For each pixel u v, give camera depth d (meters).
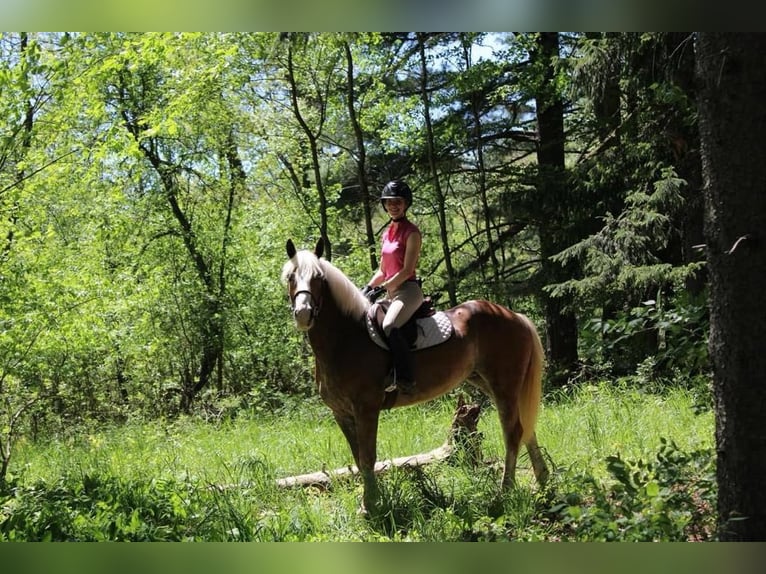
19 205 10.27
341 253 20.69
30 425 16.16
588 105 13.75
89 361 16.36
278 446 9.08
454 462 7.38
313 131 18.94
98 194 16.31
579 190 13.95
